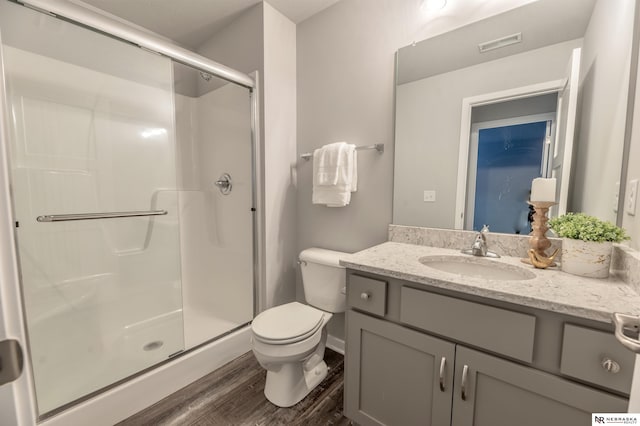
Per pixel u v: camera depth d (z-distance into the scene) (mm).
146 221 1939
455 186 1366
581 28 1062
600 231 894
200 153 2227
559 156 1119
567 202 1106
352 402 1189
